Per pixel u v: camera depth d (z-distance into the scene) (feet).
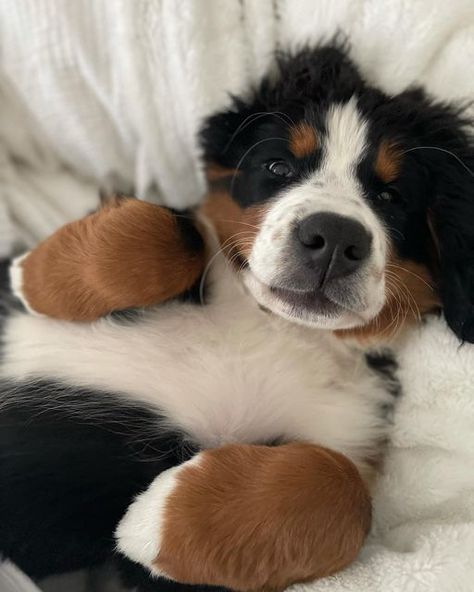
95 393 1.17
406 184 1.21
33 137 1.55
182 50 1.39
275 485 1.03
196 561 1.00
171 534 1.00
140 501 1.06
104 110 1.50
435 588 1.07
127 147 1.57
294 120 1.23
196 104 1.44
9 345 1.23
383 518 1.28
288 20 1.39
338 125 1.20
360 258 1.07
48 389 1.17
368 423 1.30
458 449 1.27
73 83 1.45
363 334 1.28
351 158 1.19
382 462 1.31
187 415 1.19
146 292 1.18
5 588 1.12
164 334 1.24
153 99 1.46
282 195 1.18
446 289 1.25
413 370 1.32
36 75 1.44
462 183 1.25
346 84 1.25
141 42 1.40
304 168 1.20
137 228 1.18
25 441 1.12
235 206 1.27
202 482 1.03
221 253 1.29
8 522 1.10
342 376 1.32
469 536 1.13
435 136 1.24
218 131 1.34
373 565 1.11
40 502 1.09
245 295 1.28
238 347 1.26
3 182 1.54
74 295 1.19
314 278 1.08
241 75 1.42
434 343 1.29
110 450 1.13
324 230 1.06
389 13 1.32
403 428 1.32
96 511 1.10
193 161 1.55
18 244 1.51
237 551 1.00
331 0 1.34
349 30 1.35
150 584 1.09
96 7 1.38
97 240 1.17
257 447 1.08
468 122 1.28
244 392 1.23
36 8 1.36
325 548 1.04
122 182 1.61
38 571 1.12
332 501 1.04
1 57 1.43
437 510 1.26
